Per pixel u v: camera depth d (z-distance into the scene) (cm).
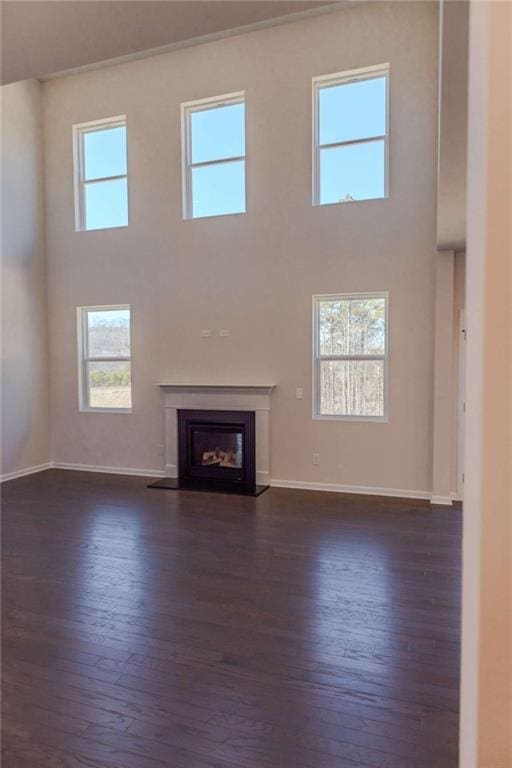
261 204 571
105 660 243
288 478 576
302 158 551
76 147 654
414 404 527
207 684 224
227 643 257
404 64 510
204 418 600
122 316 654
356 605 297
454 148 269
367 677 229
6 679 229
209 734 194
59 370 679
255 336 581
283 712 206
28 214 648
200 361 606
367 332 551
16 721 202
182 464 612
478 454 68
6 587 325
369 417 551
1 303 612
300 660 242
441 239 448
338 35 529
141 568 353
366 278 536
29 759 182
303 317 561
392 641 258
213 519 461
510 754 67
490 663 68
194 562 362
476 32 71
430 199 510
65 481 609
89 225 662
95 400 675
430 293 516
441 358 503
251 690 220
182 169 601
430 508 491
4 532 429
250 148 571
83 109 642
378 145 532
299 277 560
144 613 290
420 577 335
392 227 525
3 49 179
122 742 190
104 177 648
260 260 575
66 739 192
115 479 617
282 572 344
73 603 303
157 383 628
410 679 227
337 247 545
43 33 168
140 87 612
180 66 592
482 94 67
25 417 646
